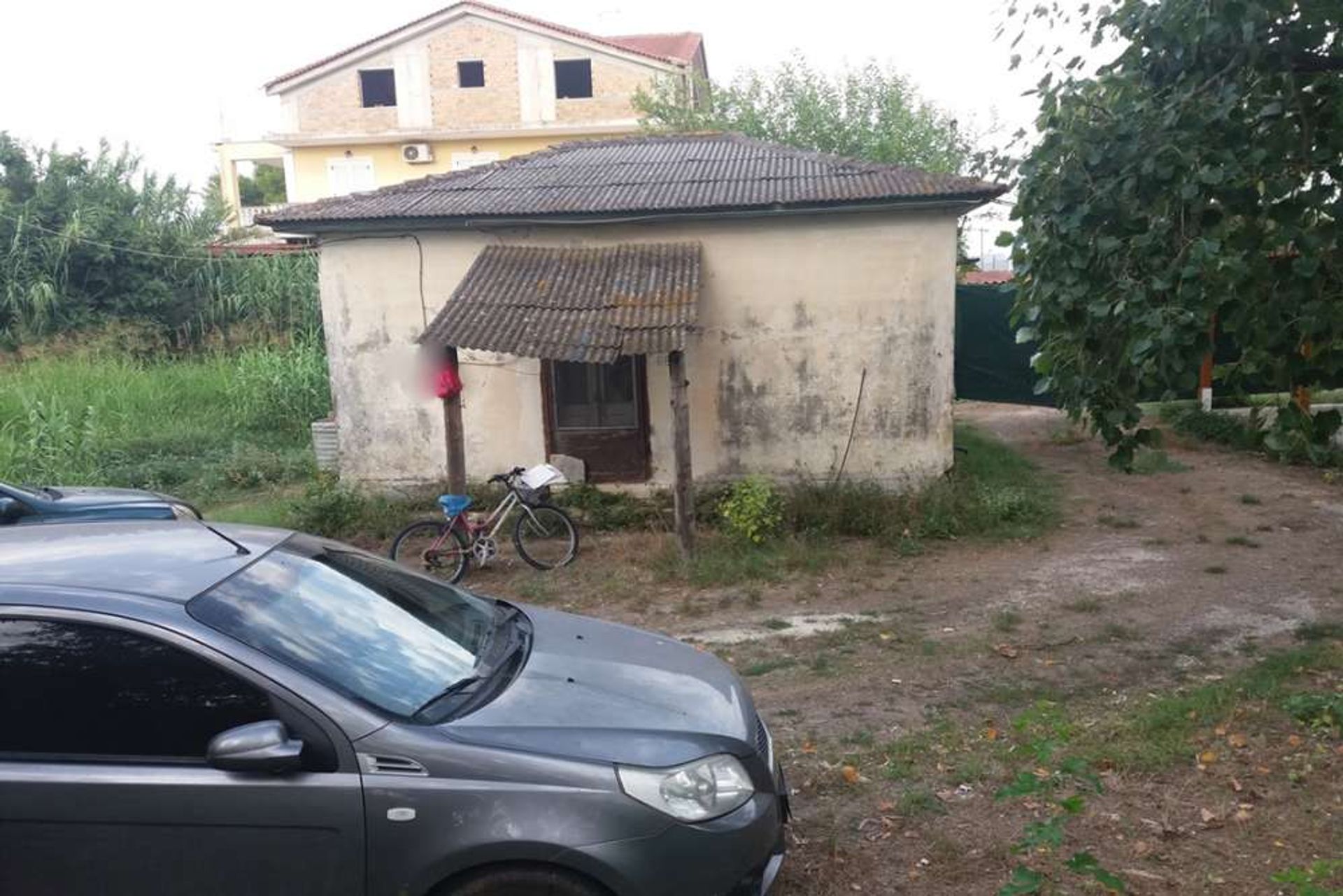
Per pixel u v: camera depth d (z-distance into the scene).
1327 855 3.99
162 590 3.27
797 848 4.20
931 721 5.52
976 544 9.43
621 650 4.11
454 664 3.64
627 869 3.01
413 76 37.44
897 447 10.59
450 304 9.54
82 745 3.07
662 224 10.45
